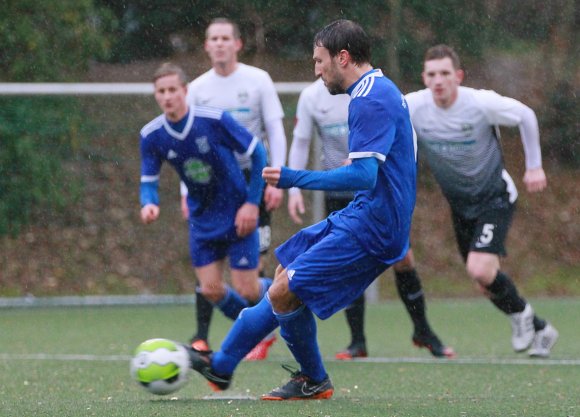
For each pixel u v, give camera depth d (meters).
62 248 43.03
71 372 23.41
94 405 16.50
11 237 42.38
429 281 45.97
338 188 15.48
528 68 53.03
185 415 15.07
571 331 33.03
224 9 50.84
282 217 42.59
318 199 41.78
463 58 52.47
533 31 53.00
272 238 42.44
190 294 43.34
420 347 26.66
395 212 16.06
